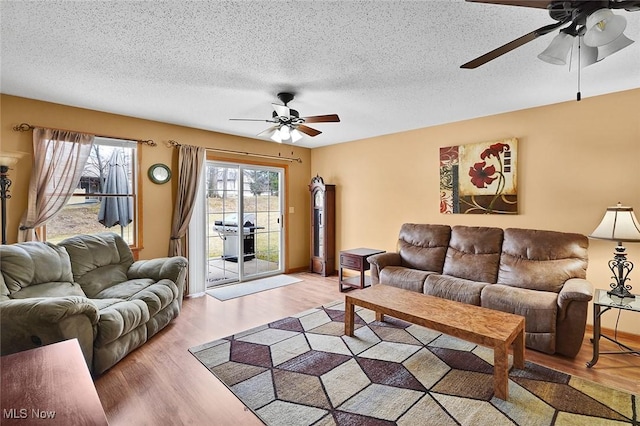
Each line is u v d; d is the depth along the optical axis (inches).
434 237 156.6
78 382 42.4
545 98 125.5
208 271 184.9
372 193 198.1
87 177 142.6
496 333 82.3
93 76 104.7
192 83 111.0
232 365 95.6
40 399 38.1
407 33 79.2
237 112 145.2
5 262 93.2
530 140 137.3
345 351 104.3
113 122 145.5
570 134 127.1
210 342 111.3
